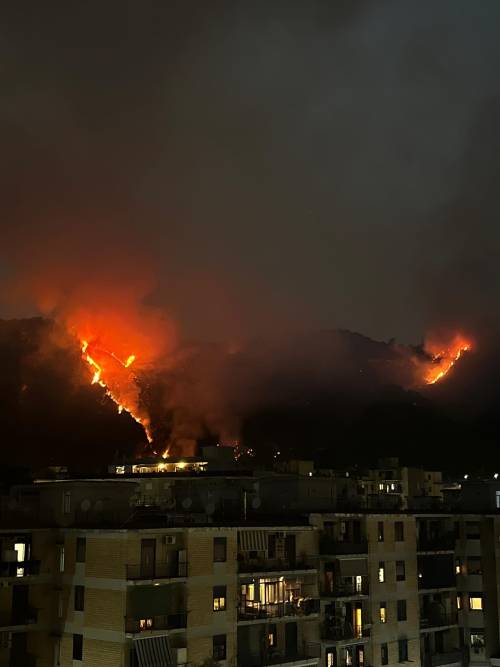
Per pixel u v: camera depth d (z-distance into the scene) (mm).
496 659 72062
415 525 71438
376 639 65125
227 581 56469
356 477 111562
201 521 59812
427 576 70938
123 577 51906
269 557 60625
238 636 58156
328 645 62125
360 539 66562
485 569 74625
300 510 68688
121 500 60969
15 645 53750
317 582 63312
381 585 66625
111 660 51438
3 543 54656
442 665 70000
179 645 53312
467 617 74125
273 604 59594
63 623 54812
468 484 81375
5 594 53781
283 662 59219
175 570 54250
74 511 58156
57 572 56219
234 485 72438
